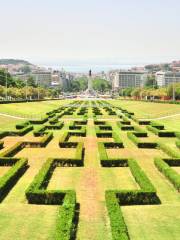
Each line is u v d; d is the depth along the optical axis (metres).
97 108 129.50
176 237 20.77
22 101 141.88
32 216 23.64
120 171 36.84
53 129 70.31
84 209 25.36
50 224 22.39
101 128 69.00
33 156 44.38
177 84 168.25
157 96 194.50
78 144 47.56
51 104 155.25
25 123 73.00
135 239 20.53
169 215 23.98
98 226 22.33
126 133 65.00
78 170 37.19
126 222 22.84
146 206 25.80
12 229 21.61
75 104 168.12
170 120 90.75
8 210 24.62
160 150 48.97
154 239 20.52
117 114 106.81
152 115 105.69
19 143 49.12
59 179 33.78
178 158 39.25
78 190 30.38
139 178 30.61
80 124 79.50
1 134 58.91
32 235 20.84
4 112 101.19
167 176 33.72
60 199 26.09
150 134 64.62
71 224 20.84
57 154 45.72
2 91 168.62
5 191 29.70
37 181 29.11
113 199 24.75
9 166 38.47
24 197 28.38
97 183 32.62
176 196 28.98
